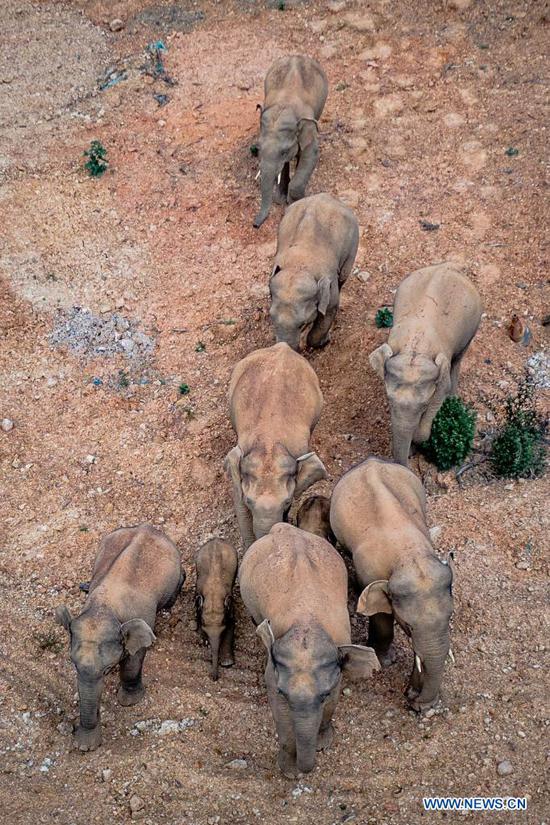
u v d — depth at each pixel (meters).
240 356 12.52
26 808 8.22
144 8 18.30
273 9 17.97
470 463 11.02
